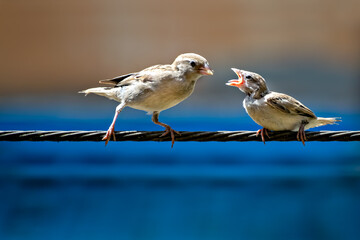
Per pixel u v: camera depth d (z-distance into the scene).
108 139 7.74
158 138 7.87
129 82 8.44
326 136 8.00
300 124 8.39
